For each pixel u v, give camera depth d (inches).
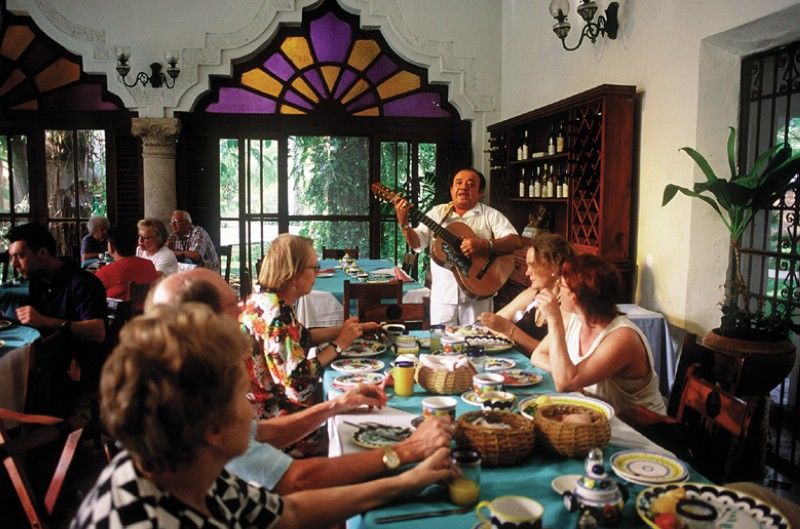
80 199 290.0
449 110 296.4
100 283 139.0
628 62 181.6
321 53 289.0
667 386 161.3
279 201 295.4
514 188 255.3
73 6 274.1
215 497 43.1
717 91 152.6
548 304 87.0
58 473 69.2
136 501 34.9
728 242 156.6
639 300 177.2
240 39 278.8
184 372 33.8
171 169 282.7
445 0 285.1
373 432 71.4
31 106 284.0
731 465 69.2
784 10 126.2
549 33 235.0
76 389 131.8
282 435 74.5
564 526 52.3
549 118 225.3
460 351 104.3
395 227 299.9
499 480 60.8
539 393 89.4
